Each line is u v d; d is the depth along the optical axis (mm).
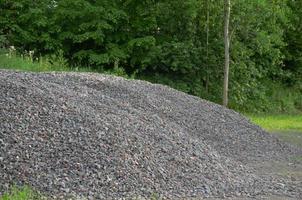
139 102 12156
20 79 9922
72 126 8164
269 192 7855
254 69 25234
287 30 30359
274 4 23953
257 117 22172
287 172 9617
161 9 24406
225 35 21375
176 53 23938
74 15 23875
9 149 7242
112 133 8305
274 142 12758
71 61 24438
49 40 23797
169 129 9859
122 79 14086
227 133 12305
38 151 7352
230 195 7488
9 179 6703
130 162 7664
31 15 23844
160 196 7016
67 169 7133
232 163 9461
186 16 24281
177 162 8266
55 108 8633
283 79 30500
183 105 13203
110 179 7148
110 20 23891
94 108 9516
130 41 23734
